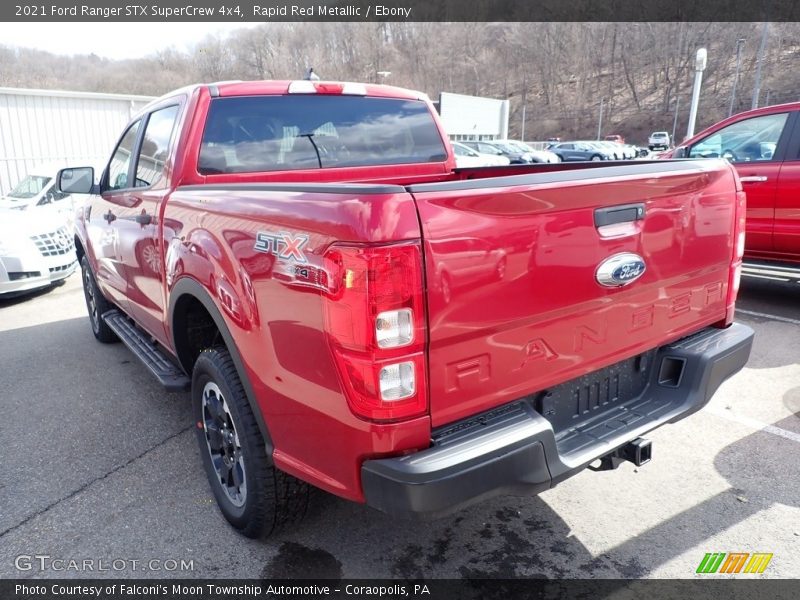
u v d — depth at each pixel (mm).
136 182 3705
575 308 2145
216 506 2939
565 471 2070
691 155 6660
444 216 1778
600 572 2420
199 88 3119
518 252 1936
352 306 1741
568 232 2055
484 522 2762
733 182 2699
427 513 1795
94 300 5340
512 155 33156
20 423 3922
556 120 93250
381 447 1815
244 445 2410
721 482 3006
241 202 2295
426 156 3959
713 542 2568
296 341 1978
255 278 2135
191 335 3105
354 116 3623
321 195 1903
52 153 16906
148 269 3350
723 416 3699
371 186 1791
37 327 6266
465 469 1828
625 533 2650
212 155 3109
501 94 104312
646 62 95125
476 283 1858
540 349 2086
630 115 87750
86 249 5008
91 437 3705
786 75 81062
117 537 2717
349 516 2834
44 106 16562
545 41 101438
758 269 7164
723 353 2605
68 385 4562
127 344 4078
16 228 7367
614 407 2502
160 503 2973
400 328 1744
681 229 2451
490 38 105875
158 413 4027
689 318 2627
